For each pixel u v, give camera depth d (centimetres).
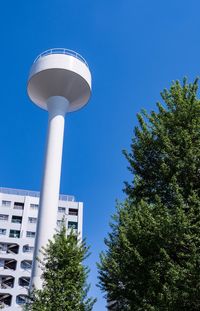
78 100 4191
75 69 3962
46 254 2512
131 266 1602
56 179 3606
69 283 2295
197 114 1802
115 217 2253
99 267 1972
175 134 1781
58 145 3803
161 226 1488
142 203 1645
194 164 1611
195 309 1333
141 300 1551
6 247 7288
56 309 2216
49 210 3431
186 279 1329
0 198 7750
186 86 1903
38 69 3944
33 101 4256
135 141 1902
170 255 1490
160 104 1898
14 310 6600
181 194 1587
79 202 8062
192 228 1442
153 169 1789
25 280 6988
